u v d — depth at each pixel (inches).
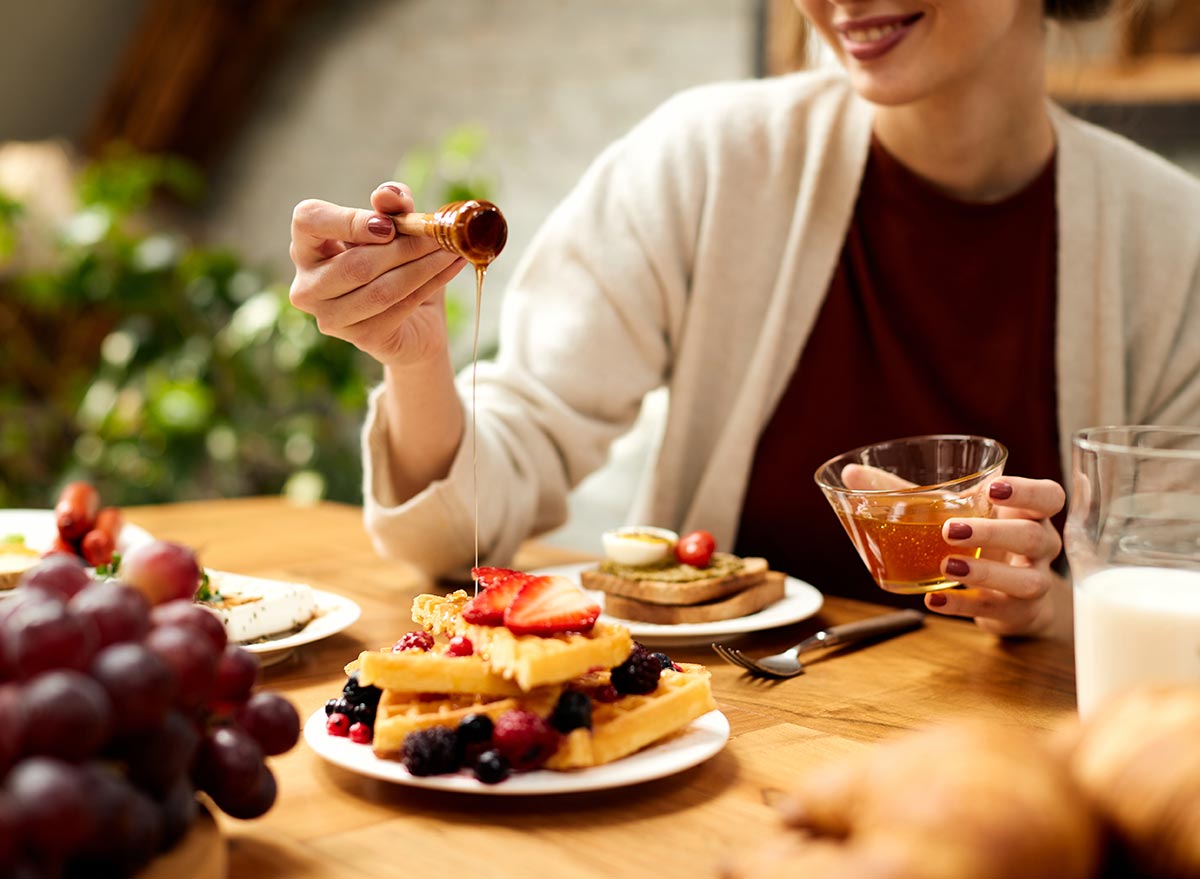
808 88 47.1
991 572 34.1
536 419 44.3
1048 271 45.0
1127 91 73.5
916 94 39.9
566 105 113.3
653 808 27.1
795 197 46.2
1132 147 46.8
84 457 111.0
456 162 120.3
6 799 19.3
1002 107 43.5
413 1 123.9
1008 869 17.4
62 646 21.4
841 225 45.5
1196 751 18.8
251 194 141.9
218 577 37.1
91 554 39.2
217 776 24.6
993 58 42.3
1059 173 44.9
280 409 118.8
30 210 121.6
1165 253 45.4
